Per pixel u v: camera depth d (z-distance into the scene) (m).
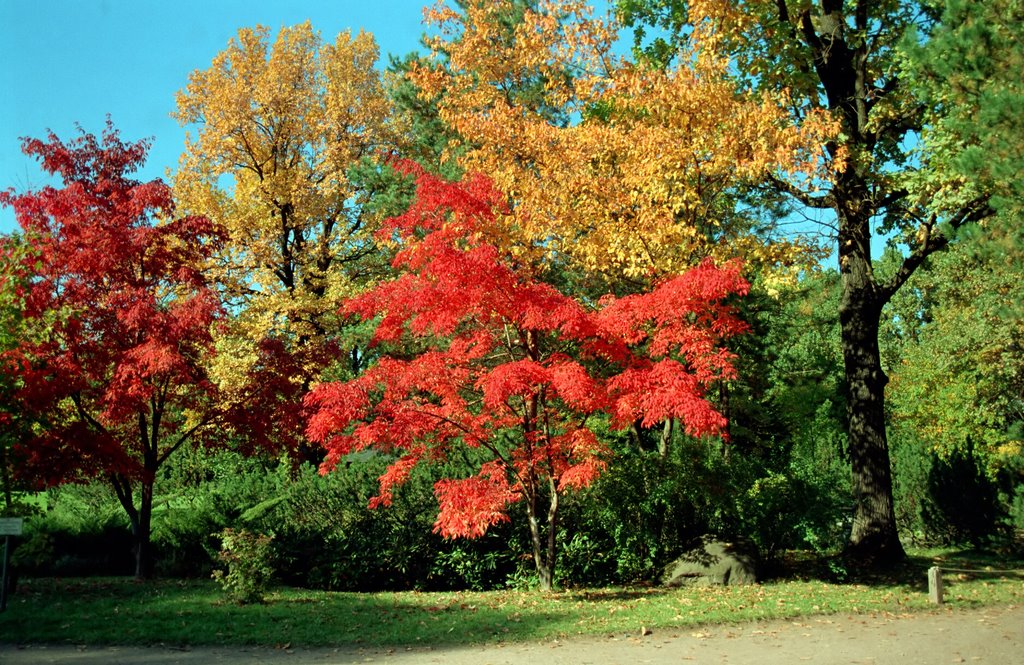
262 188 24.12
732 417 21.34
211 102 24.34
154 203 14.35
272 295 23.33
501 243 13.48
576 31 15.05
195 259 15.35
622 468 14.64
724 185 15.05
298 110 25.59
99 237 13.47
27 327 12.27
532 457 12.67
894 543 15.37
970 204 13.70
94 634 9.23
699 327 12.40
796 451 22.30
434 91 17.84
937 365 27.44
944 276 25.34
